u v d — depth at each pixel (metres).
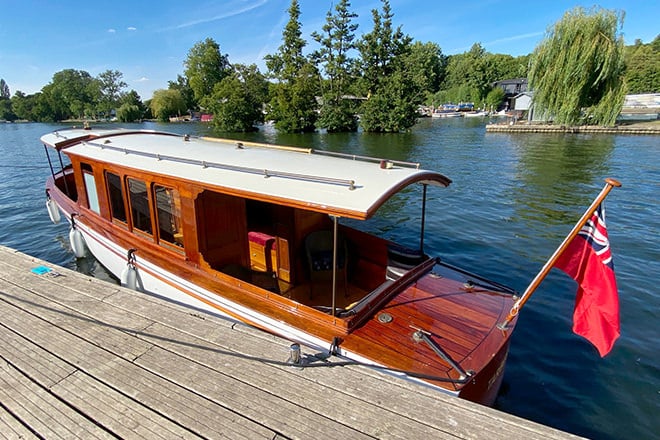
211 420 2.89
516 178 17.81
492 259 9.33
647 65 62.62
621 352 5.95
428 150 27.47
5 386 3.27
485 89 81.62
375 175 4.54
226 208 5.62
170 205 5.67
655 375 5.47
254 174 4.92
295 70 46.38
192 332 4.00
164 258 5.94
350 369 3.47
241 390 3.20
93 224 7.71
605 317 3.92
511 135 35.44
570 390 5.24
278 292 5.90
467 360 3.83
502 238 10.66
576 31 29.33
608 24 29.19
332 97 44.72
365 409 3.00
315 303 5.71
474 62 80.06
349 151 28.09
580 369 5.62
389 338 4.14
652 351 5.95
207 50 70.44
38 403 3.09
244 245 6.04
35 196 15.76
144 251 6.31
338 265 5.85
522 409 4.95
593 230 3.90
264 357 3.61
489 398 4.15
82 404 3.07
